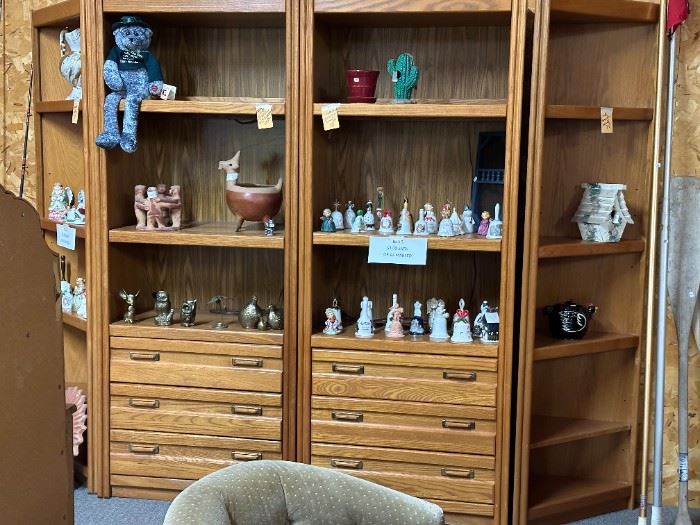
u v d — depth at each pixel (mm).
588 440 3203
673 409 3162
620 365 3146
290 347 2936
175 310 3344
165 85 2955
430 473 2887
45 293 1347
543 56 2680
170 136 3291
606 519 3043
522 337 2797
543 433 3010
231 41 3223
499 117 2789
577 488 3096
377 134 3164
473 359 2830
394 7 2740
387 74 3133
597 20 2951
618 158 3062
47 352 1355
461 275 3178
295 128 2842
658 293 3021
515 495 2865
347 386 2908
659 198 3014
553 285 3186
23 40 3451
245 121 3256
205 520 1577
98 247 3008
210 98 3236
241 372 2967
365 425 2908
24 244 1293
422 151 3146
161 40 3252
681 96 3014
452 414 2855
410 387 2869
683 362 2902
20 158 3521
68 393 3297
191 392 3000
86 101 2955
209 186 3307
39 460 1346
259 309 3049
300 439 2959
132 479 3062
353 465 2928
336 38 3133
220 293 3338
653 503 2889
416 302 2994
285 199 2879
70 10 3057
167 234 2961
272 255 3289
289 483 1834
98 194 2984
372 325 3008
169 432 3029
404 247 2824
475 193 3057
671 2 2781
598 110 2807
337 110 2793
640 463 3188
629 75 3031
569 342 2941
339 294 3256
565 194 3123
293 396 2953
